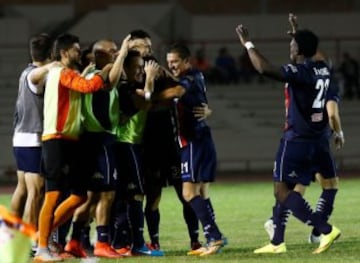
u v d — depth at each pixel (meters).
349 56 70.31
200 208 24.56
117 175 24.98
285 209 24.70
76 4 77.62
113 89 23.95
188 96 24.31
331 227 24.25
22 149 24.78
